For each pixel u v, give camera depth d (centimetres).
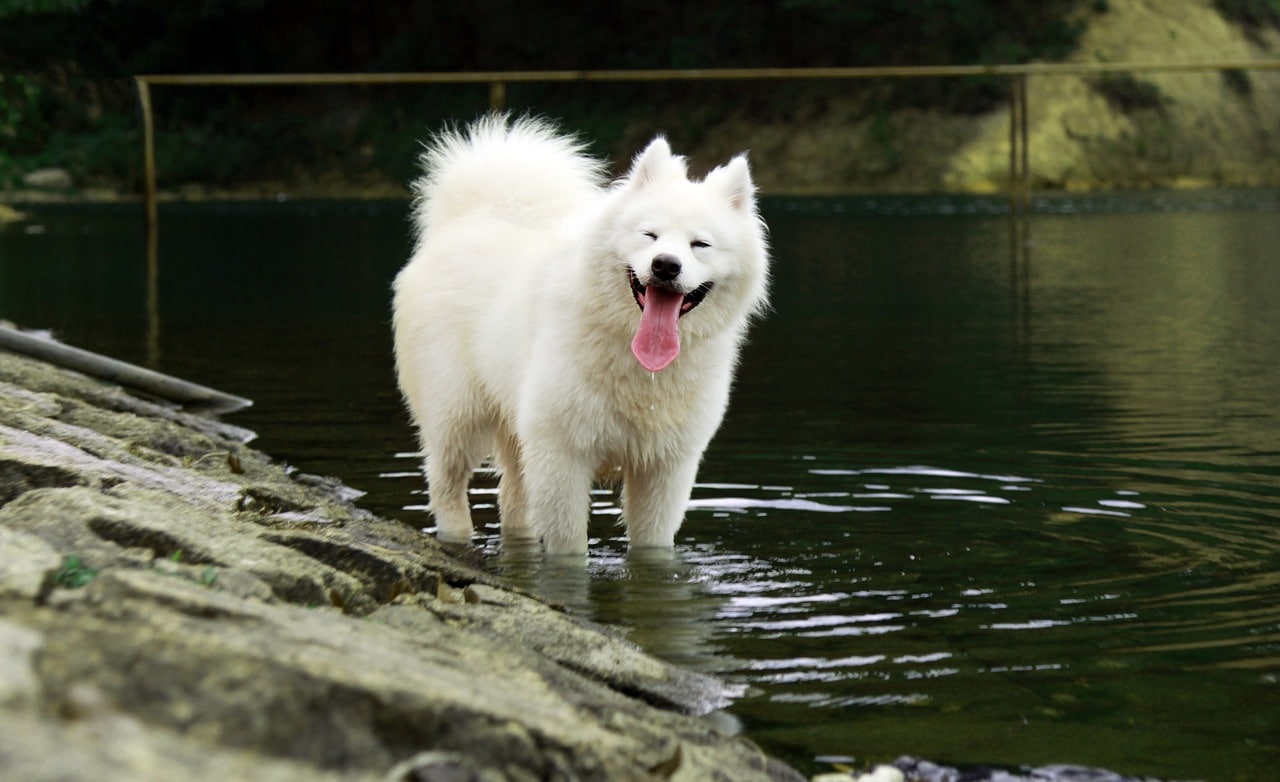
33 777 207
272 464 716
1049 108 3425
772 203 2947
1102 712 386
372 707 260
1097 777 340
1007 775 341
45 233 2431
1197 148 3409
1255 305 1377
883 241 2145
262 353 1148
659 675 402
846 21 3622
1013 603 490
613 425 565
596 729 305
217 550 393
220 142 3656
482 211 670
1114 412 852
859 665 427
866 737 369
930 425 825
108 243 2244
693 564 552
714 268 546
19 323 1312
